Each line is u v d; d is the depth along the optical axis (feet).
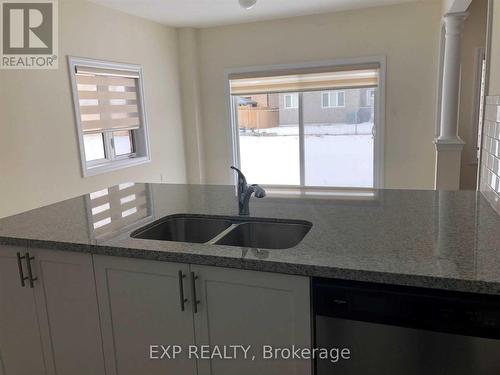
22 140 11.54
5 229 5.97
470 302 3.74
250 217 6.24
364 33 16.51
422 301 3.88
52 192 12.54
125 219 6.38
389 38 16.26
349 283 4.17
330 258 4.33
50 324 5.75
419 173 16.96
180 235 6.71
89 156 14.52
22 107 11.53
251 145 19.51
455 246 4.52
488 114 6.52
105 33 14.44
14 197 11.36
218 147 19.60
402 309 3.96
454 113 13.73
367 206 6.53
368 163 17.88
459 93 14.74
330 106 17.87
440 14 15.51
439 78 15.66
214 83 19.06
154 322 5.12
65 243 5.30
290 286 4.34
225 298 4.68
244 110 19.24
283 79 17.95
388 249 4.52
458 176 13.83
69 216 6.63
